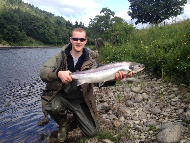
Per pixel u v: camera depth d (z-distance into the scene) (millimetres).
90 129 3463
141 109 4648
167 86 5875
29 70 14594
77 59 3473
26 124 4797
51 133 4148
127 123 3963
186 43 7461
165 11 31438
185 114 3695
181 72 6039
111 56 10578
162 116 4070
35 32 122250
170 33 10461
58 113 3439
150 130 3557
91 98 3551
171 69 6395
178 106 4402
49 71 3064
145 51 8469
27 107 6184
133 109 4723
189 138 3031
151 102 4898
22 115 5449
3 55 28844
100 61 12820
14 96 7551
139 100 5148
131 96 5566
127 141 3227
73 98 3613
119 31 15305
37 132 4320
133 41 12523
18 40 105625
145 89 6023
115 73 3191
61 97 3541
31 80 10797
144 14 32844
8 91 8344
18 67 16250
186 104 4402
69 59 3461
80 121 3512
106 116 4469
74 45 3277
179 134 3061
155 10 30750
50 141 3744
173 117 3898
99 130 3744
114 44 14789
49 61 3404
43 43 127000
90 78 3162
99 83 3275
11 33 100812
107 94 6141
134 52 9695
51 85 3369
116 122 3967
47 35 124688
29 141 3922
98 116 4445
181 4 30922
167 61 6707
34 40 121875
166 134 3066
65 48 3455
